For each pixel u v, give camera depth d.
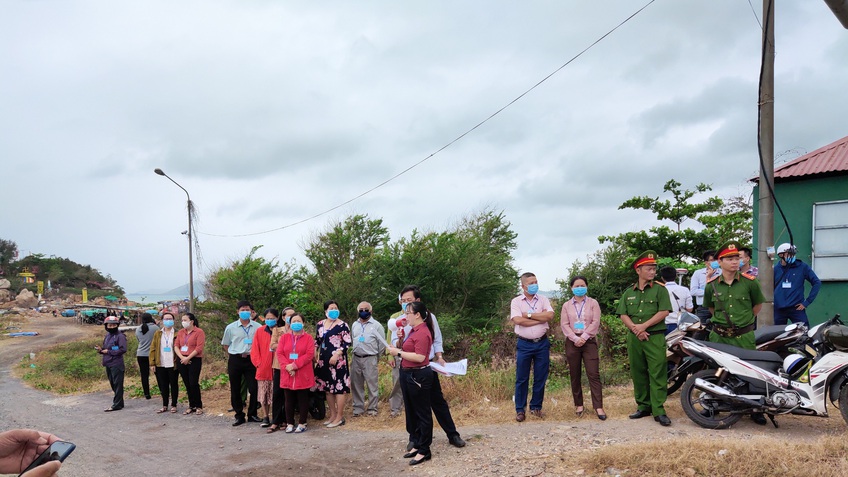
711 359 6.41
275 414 8.48
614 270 15.95
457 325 15.66
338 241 19.16
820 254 10.70
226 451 7.33
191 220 22.97
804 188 10.96
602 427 6.68
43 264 115.00
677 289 8.97
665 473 4.76
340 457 6.60
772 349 6.70
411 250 16.55
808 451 4.88
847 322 10.33
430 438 6.09
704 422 6.39
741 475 4.57
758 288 6.67
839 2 3.54
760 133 7.71
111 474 6.59
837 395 5.91
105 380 17.02
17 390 16.41
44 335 41.28
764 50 7.59
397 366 8.73
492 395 9.15
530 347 7.54
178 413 10.48
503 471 5.39
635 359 7.01
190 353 10.20
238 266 17.66
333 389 8.40
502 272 17.41
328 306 8.69
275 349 8.72
